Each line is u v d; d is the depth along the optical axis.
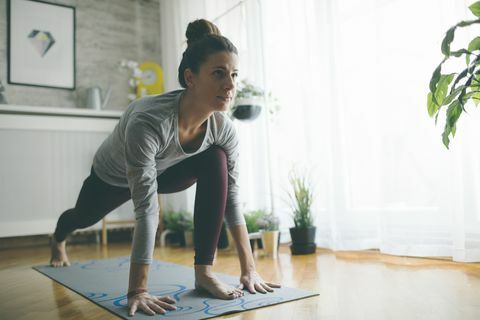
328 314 1.18
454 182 1.93
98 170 1.76
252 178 3.15
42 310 1.39
